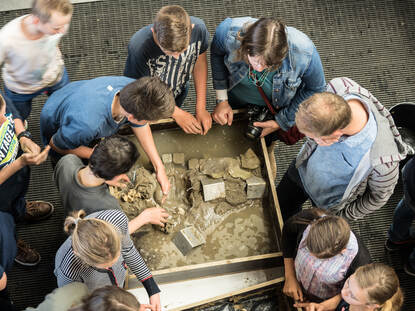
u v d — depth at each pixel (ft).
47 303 5.46
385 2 12.20
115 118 6.71
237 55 6.73
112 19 11.57
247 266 7.34
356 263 5.99
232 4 11.91
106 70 11.27
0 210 7.61
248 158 8.11
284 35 5.86
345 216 7.57
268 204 7.93
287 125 8.04
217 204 7.84
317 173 6.90
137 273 6.57
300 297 6.71
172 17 6.05
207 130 8.28
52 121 6.98
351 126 5.79
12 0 11.41
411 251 10.27
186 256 7.38
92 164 5.66
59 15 6.59
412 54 11.86
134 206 7.59
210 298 6.73
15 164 7.16
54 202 10.27
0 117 6.75
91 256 5.12
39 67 7.47
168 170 8.04
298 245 6.45
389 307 5.49
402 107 9.89
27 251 9.41
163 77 7.73
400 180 10.65
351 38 11.91
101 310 4.58
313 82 7.30
